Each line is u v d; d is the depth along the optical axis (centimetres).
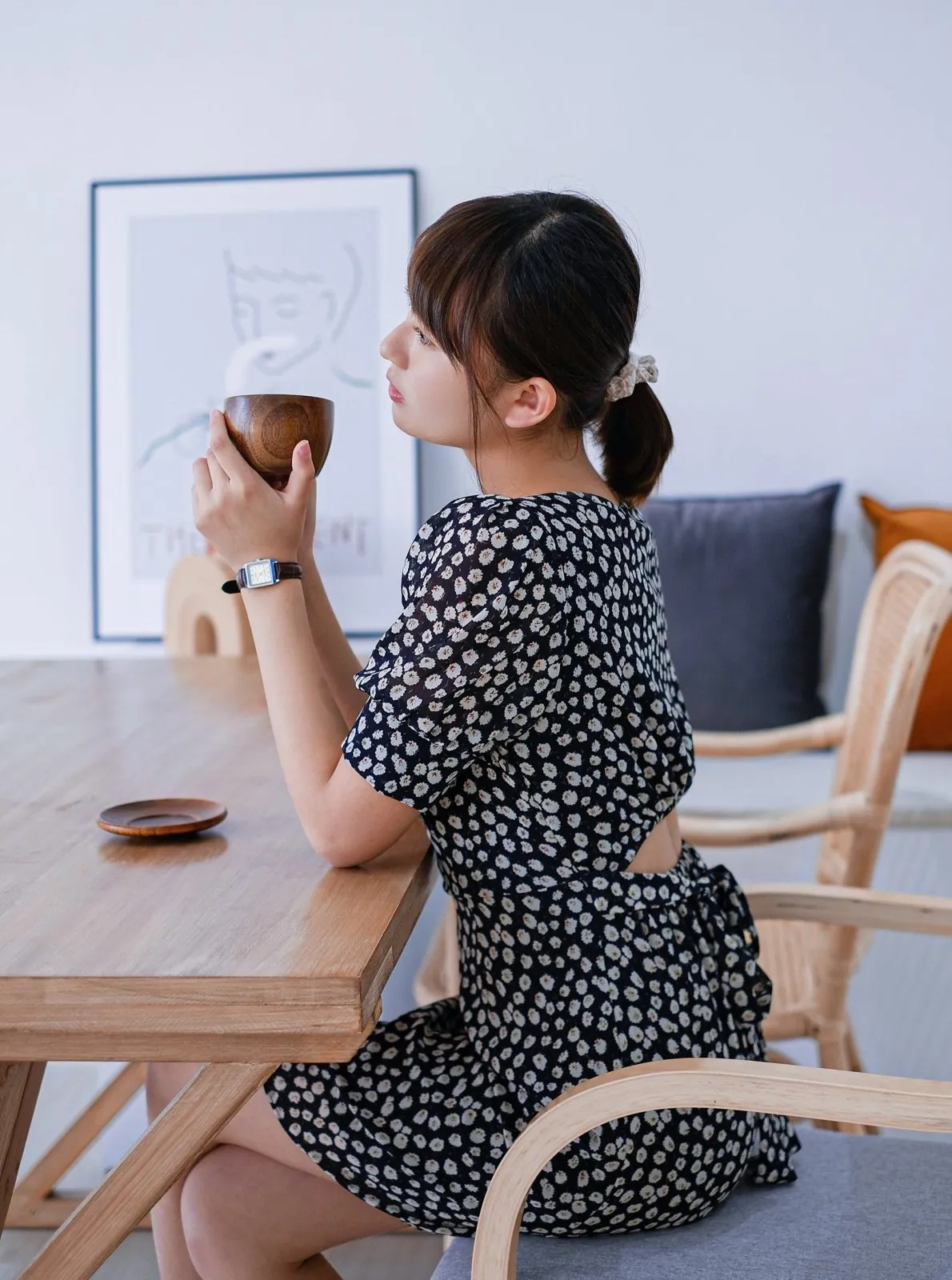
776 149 327
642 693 106
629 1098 89
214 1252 111
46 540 356
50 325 350
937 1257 100
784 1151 113
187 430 346
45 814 116
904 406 330
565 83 329
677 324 334
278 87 337
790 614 313
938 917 127
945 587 177
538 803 104
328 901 93
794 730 224
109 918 89
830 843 208
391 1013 251
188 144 341
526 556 98
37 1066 102
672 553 318
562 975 103
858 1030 245
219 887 96
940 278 326
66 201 345
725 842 182
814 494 321
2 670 190
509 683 98
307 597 127
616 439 124
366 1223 112
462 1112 104
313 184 338
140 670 189
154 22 338
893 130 323
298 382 343
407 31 332
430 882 112
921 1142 122
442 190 336
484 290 102
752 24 324
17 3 340
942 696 305
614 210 332
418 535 103
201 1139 88
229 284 342
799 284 330
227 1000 79
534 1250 102
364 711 100
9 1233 191
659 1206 103
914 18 320
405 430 112
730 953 110
